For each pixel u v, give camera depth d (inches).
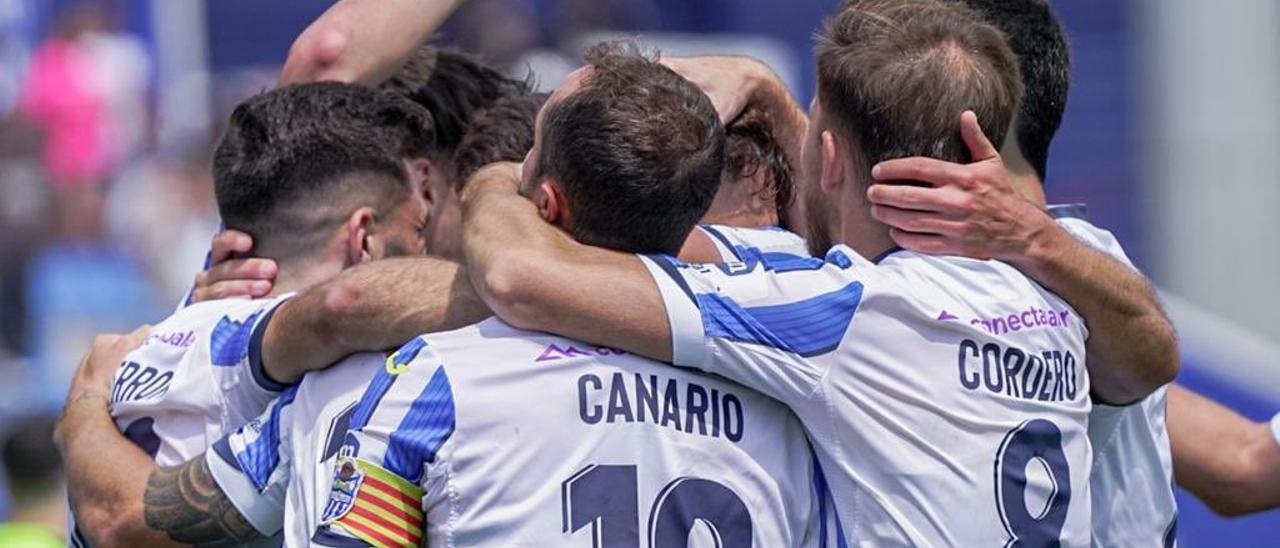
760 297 351.6
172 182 1325.0
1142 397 391.5
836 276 357.7
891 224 364.5
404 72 472.1
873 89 365.1
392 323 358.9
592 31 1316.4
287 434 372.5
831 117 374.9
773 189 437.1
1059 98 432.1
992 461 357.1
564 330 347.3
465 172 430.9
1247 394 912.3
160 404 401.4
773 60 1395.2
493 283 347.6
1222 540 828.0
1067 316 371.2
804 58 1419.8
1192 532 827.4
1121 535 409.4
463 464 339.0
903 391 353.1
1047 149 438.0
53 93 1352.1
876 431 352.8
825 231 387.2
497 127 431.5
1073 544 367.2
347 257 428.8
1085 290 369.7
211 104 1370.6
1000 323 361.1
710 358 348.8
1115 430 406.3
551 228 359.6
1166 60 1301.7
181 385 399.2
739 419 355.6
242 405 391.9
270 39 1434.5
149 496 380.5
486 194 374.0
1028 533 359.6
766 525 354.9
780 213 442.3
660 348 347.6
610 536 340.5
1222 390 912.3
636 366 349.7
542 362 345.7
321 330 364.5
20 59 1387.8
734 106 433.4
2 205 1259.2
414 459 339.3
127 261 1279.5
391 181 433.7
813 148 384.2
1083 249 372.2
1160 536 417.4
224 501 372.8
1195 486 488.4
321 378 370.0
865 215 374.0
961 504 353.7
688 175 356.8
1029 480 360.5
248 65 1428.4
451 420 339.6
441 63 477.1
